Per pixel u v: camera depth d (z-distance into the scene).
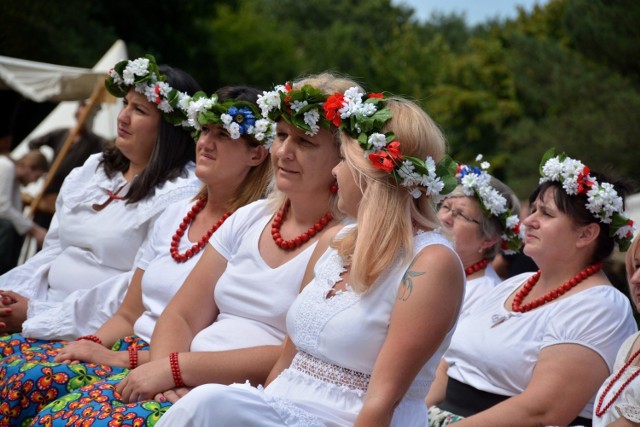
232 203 4.83
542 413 4.12
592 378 4.16
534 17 33.34
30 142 10.41
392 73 45.47
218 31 42.25
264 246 4.30
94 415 3.76
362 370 3.47
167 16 25.39
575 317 4.25
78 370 4.30
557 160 4.46
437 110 32.81
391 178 3.51
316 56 49.09
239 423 3.23
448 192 3.55
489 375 4.46
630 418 3.55
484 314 4.66
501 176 28.98
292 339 3.65
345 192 3.64
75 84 11.53
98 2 23.08
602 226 4.41
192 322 4.40
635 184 4.66
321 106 4.02
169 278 4.75
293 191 4.16
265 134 4.71
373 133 3.54
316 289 3.61
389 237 3.45
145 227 5.27
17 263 8.84
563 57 19.39
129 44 22.73
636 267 3.89
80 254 5.39
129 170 5.51
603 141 17.75
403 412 3.45
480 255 5.34
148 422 3.70
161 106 5.25
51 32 19.53
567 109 19.75
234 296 4.27
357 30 57.44
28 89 11.40
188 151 5.37
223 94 4.89
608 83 18.47
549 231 4.43
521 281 4.72
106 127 11.48
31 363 4.34
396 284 3.43
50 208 9.36
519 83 20.22
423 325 3.32
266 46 42.97
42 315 5.09
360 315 3.45
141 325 4.75
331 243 3.76
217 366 4.02
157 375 3.96
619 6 15.69
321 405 3.45
